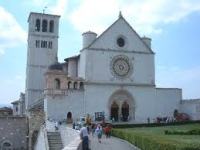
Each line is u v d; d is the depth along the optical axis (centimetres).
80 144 2708
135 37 9138
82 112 8394
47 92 8194
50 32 11288
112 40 8906
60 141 6219
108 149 3953
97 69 8681
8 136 8994
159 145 3017
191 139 3784
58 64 8806
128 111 8950
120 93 8888
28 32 11188
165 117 9088
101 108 8594
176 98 9319
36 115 8581
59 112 8206
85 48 8656
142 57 9138
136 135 4231
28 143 8725
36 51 11094
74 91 8388
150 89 9100
